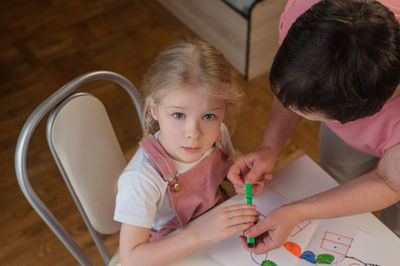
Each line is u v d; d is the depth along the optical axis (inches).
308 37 22.5
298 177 37.6
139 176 33.8
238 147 74.3
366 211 31.6
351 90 22.3
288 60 23.3
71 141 34.6
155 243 32.5
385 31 22.0
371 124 32.8
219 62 30.8
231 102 33.6
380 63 22.0
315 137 75.4
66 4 103.0
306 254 32.4
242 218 31.1
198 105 30.4
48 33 96.6
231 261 32.3
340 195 31.2
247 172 37.6
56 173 71.6
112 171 39.2
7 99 83.3
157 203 35.7
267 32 79.3
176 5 95.8
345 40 21.7
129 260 32.6
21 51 92.9
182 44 31.5
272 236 31.3
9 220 66.0
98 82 85.7
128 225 33.2
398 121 30.9
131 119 79.0
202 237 31.3
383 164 30.3
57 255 62.4
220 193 40.5
